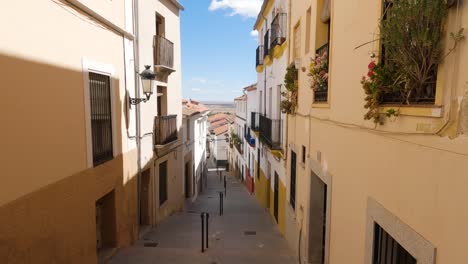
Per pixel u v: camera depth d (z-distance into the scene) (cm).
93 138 609
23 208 397
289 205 885
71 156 512
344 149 435
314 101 625
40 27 432
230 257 701
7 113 371
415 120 257
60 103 480
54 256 464
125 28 764
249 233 994
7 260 369
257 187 1833
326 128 525
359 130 379
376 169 331
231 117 5100
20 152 392
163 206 1130
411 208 263
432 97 248
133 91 822
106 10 654
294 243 796
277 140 1107
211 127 4675
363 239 367
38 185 427
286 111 876
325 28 619
